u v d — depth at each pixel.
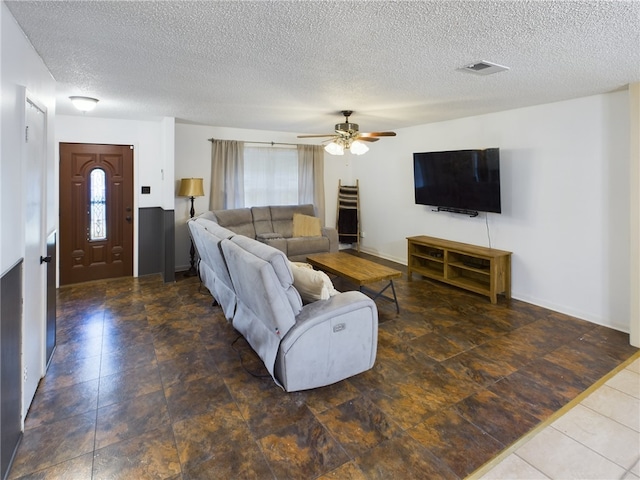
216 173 5.54
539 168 3.85
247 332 2.72
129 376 2.50
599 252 3.44
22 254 1.88
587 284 3.54
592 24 1.80
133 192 4.94
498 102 3.67
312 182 6.44
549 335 3.21
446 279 4.57
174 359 2.75
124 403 2.20
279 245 5.32
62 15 1.75
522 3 1.60
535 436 1.94
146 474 1.66
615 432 1.97
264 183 6.05
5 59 1.61
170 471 1.68
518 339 3.13
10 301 1.69
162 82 2.94
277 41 2.07
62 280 4.60
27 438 1.88
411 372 2.59
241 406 2.19
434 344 3.04
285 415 2.11
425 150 5.23
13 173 1.73
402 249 5.87
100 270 4.85
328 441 1.89
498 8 1.65
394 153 5.85
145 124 4.91
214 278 3.68
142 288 4.54
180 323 3.45
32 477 1.64
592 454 1.81
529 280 4.04
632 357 2.81
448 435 1.94
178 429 1.97
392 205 5.99
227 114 4.39
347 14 1.73
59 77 2.78
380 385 2.43
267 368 2.36
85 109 3.61
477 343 3.05
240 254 2.37
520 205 4.06
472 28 1.87
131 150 4.87
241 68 2.57
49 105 2.57
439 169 4.76
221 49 2.20
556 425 2.03
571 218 3.62
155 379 2.47
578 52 2.20
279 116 4.50
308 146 6.36
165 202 4.78
